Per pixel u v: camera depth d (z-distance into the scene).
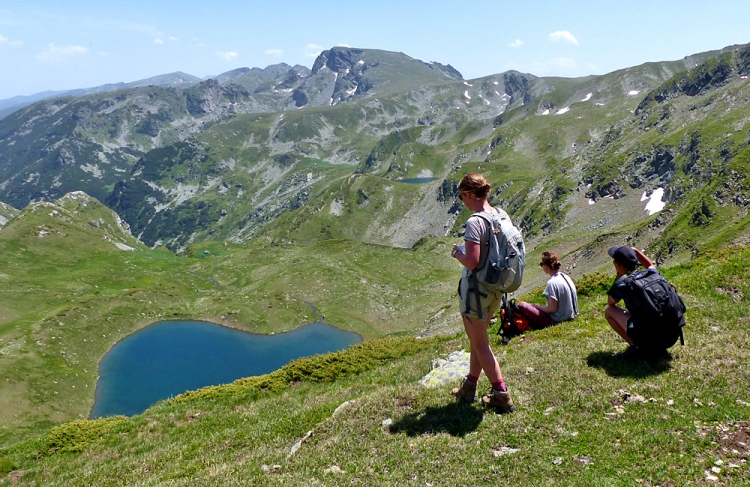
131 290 159.88
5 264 188.50
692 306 15.54
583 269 159.00
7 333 119.50
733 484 6.98
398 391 12.45
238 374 111.44
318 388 23.05
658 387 10.23
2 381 93.56
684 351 11.89
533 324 16.91
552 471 7.93
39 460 22.41
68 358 111.38
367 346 28.77
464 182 8.66
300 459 9.91
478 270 8.55
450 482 8.07
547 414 9.77
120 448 20.22
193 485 9.45
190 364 116.25
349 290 166.38
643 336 11.13
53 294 163.25
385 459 9.13
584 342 13.76
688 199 164.62
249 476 9.38
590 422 9.27
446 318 105.06
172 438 19.31
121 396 100.75
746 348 11.69
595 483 7.39
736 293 15.88
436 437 9.55
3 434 81.12
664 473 7.45
